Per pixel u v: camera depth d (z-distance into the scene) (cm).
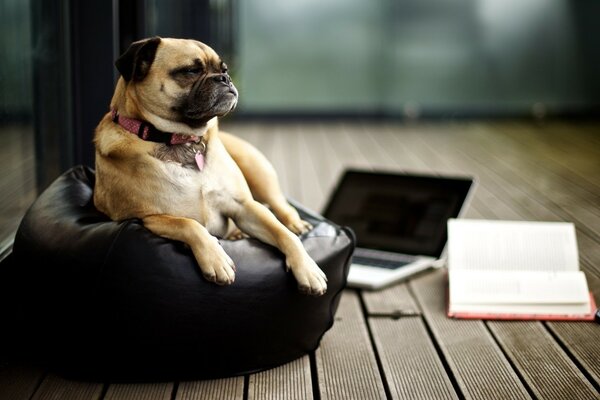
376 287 331
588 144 740
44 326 245
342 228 277
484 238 329
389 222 379
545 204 493
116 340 234
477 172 604
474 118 926
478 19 909
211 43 751
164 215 246
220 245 240
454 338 281
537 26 910
